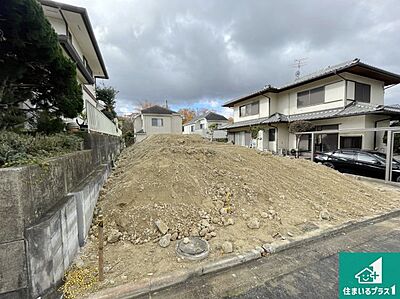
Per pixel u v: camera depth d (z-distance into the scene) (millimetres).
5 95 3732
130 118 36500
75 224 2789
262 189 4656
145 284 2211
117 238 3033
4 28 2883
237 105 20719
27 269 1860
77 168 3543
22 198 1861
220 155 6074
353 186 5965
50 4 7738
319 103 13125
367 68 10945
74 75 3906
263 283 2332
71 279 2268
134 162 7277
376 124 10906
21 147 2502
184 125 43344
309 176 6125
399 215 4508
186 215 3502
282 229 3473
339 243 3230
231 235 3203
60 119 4496
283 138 15219
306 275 2471
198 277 2428
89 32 9641
